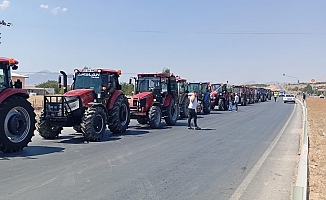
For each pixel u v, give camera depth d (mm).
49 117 11961
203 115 25234
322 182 7039
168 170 7793
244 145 11336
